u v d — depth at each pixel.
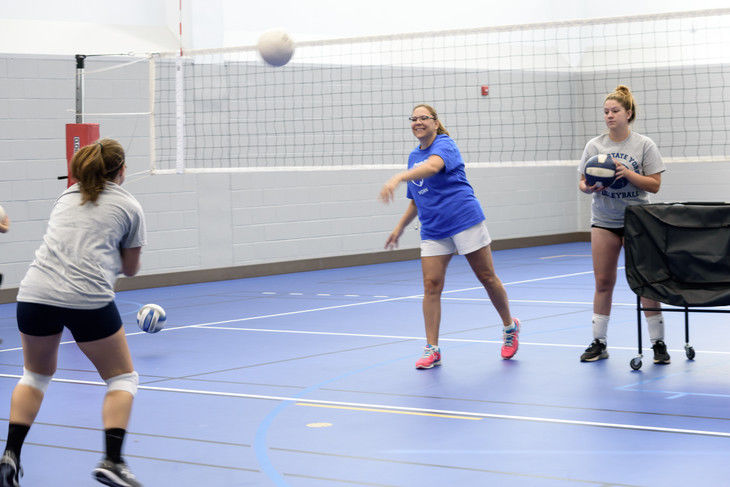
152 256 14.14
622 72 19.30
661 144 19.12
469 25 17.66
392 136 16.38
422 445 5.29
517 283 13.66
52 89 13.07
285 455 5.14
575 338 8.86
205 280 14.78
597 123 19.52
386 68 16.19
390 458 5.04
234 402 6.50
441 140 7.54
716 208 6.84
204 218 14.71
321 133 15.44
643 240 7.09
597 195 7.53
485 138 17.78
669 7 18.72
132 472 4.86
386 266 16.77
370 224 17.06
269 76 14.81
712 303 6.81
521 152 18.48
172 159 14.13
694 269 6.90
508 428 5.63
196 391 6.88
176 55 11.88
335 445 5.33
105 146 4.71
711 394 6.43
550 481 4.57
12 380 7.48
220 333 9.66
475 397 6.50
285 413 6.14
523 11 18.56
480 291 12.78
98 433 5.72
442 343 8.76
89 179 4.63
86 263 4.51
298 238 15.98
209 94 14.22
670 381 6.86
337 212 16.52
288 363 7.91
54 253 4.54
